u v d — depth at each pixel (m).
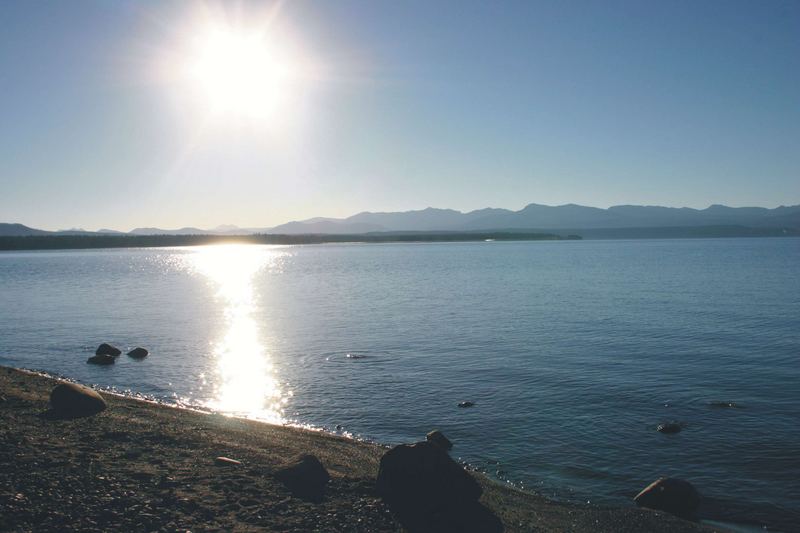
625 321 39.38
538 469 14.85
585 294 57.81
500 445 16.56
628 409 19.80
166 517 9.16
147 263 145.38
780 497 13.23
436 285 72.25
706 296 53.91
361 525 9.62
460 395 21.73
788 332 34.06
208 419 17.25
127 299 58.41
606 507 12.55
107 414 16.23
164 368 26.78
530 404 20.50
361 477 12.11
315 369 26.23
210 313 46.91
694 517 12.35
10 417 14.98
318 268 117.50
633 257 143.00
